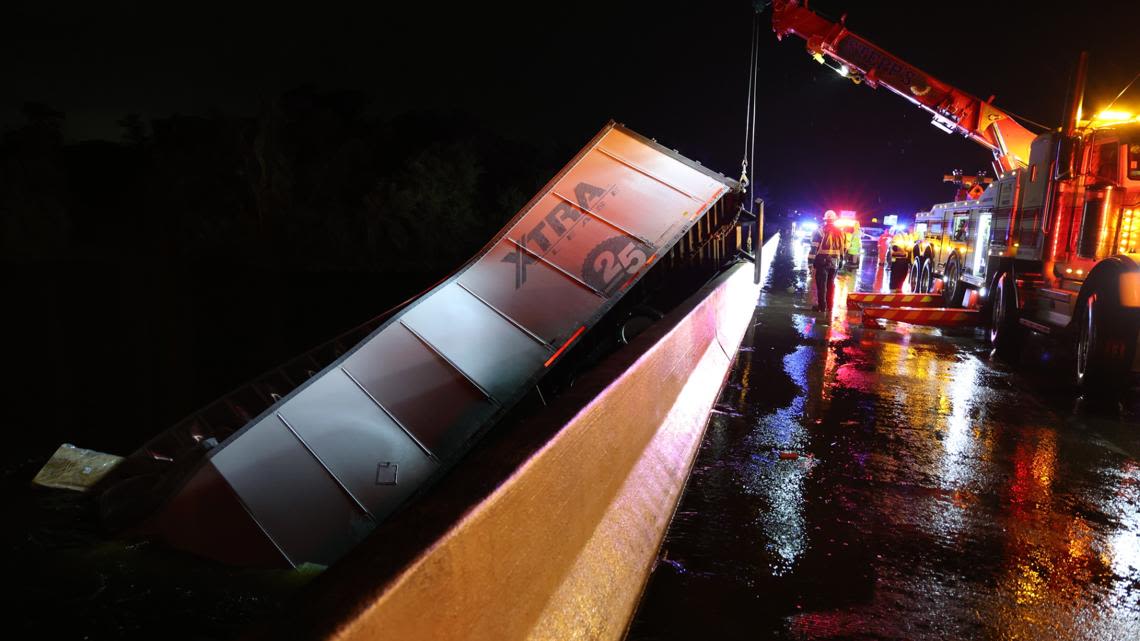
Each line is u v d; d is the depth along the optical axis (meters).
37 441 8.27
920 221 21.58
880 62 15.80
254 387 7.88
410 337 6.84
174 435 6.89
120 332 19.08
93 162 59.09
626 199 8.61
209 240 55.66
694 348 6.23
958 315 13.38
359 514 5.36
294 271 51.25
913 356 10.45
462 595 1.60
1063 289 9.98
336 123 60.69
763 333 12.40
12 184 53.66
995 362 10.24
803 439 5.95
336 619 1.17
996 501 4.68
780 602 3.21
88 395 11.09
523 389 6.50
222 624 3.77
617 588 2.86
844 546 3.85
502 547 1.85
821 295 15.80
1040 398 7.96
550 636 2.12
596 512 2.88
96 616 3.83
